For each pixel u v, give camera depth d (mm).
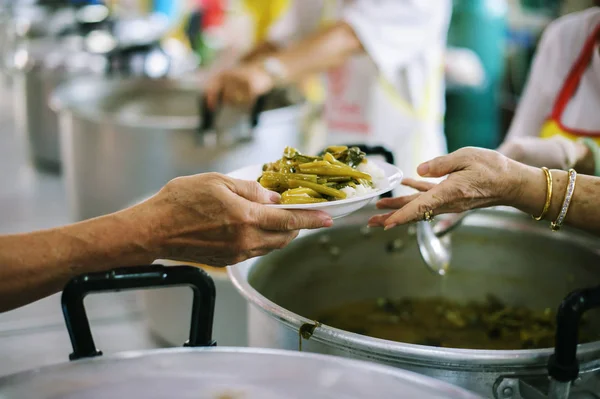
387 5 2150
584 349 862
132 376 690
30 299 933
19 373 699
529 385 868
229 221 928
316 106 2764
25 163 4012
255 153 2213
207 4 4047
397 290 1459
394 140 2400
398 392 667
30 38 4027
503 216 1380
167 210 939
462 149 1083
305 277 1367
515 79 3279
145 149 2266
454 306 1420
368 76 2328
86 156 2441
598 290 818
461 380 876
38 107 3701
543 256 1347
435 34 2299
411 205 1016
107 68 3541
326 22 2529
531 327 1309
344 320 1376
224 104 2146
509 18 3215
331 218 977
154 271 793
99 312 2211
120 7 4758
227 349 744
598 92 1527
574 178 1060
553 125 1603
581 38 1563
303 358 727
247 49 2943
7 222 3008
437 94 2438
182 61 3697
